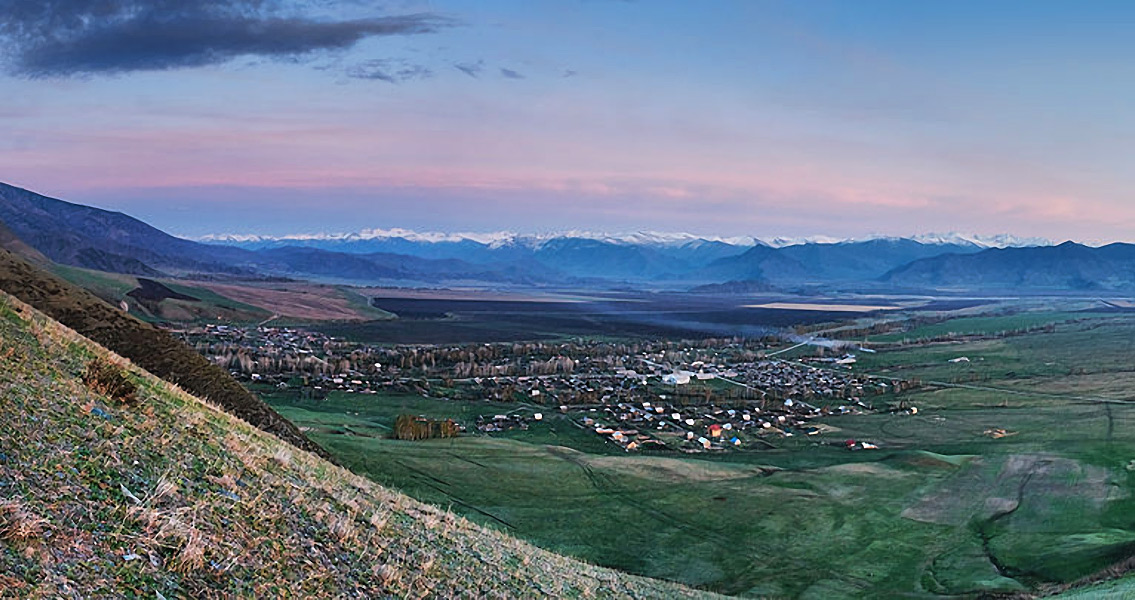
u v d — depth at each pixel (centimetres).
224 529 1333
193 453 1625
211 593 1122
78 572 992
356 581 1427
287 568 1327
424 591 1531
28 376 1595
